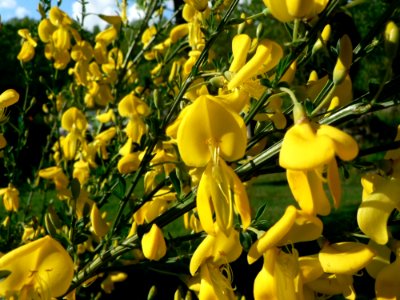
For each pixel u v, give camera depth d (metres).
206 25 0.21
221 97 0.15
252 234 0.15
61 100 0.44
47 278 0.14
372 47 0.16
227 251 0.15
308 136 0.11
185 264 0.17
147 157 0.21
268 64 0.14
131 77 0.44
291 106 0.18
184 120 0.13
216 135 0.13
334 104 0.16
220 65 0.20
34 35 0.40
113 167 0.33
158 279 0.54
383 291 0.14
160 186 0.21
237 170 0.15
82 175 0.36
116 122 0.38
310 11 0.13
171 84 0.30
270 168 0.16
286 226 0.13
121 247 0.18
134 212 0.20
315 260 0.14
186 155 0.13
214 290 0.15
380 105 0.13
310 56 0.18
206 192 0.13
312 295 0.15
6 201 0.34
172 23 0.40
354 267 0.13
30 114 0.63
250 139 0.17
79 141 0.37
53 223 0.19
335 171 0.11
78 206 0.23
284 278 0.13
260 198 1.07
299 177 0.11
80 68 0.39
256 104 0.15
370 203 0.13
